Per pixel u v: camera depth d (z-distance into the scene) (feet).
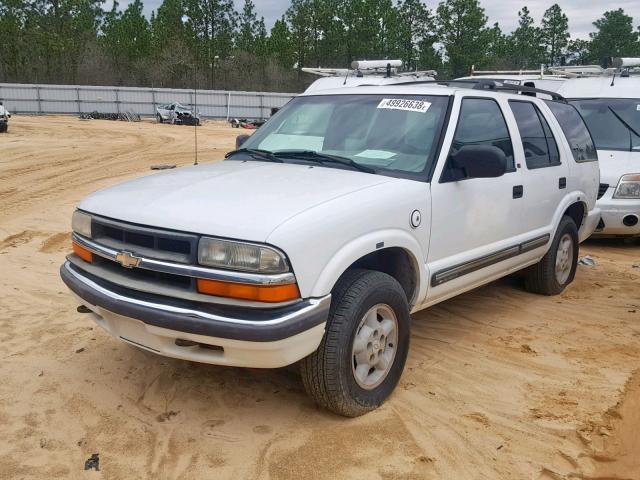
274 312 9.82
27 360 13.99
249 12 238.48
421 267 12.64
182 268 10.10
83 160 55.72
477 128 14.74
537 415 12.03
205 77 219.41
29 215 30.66
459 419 11.81
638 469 10.53
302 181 11.96
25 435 11.08
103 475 10.03
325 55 237.25
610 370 14.12
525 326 16.80
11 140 73.97
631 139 28.35
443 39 242.99
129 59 225.76
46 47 212.84
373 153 13.48
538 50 280.92
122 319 10.92
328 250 10.40
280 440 10.96
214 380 13.10
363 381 11.60
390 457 10.55
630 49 292.40
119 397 12.42
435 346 15.25
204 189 11.55
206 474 10.06
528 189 16.30
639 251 26.78
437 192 12.90
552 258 18.62
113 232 11.22
